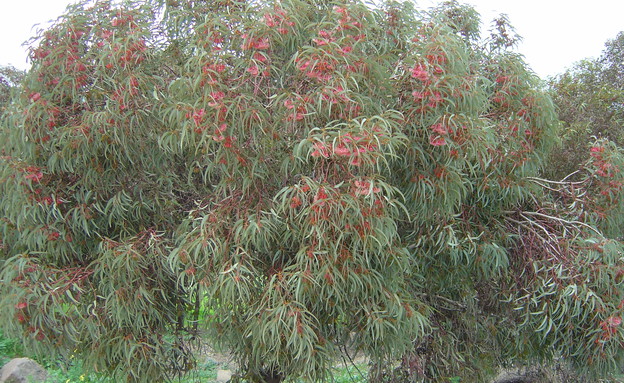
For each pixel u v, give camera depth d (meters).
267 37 2.25
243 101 2.17
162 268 2.58
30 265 2.38
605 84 6.52
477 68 3.29
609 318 2.92
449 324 3.57
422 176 2.49
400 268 2.33
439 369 3.55
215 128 2.10
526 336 3.43
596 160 3.45
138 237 2.59
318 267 2.14
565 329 3.25
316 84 2.27
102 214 2.62
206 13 2.63
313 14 2.53
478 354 3.71
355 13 2.33
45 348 2.39
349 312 2.42
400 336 2.43
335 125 2.05
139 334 2.59
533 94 3.15
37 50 2.54
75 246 2.60
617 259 3.08
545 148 3.32
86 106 2.52
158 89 2.46
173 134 2.27
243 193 2.23
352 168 2.11
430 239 2.91
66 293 2.37
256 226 2.11
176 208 2.80
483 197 3.03
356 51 2.34
